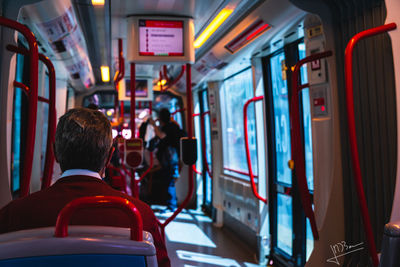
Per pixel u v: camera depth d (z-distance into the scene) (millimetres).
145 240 851
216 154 5711
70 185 1098
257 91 3896
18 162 3604
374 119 1950
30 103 1621
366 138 2018
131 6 2592
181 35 2826
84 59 4617
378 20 1888
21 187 1646
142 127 5945
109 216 1055
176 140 6164
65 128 1115
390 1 1675
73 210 809
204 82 5605
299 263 3404
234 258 4160
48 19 2777
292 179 3502
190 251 4414
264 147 4004
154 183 6719
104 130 1151
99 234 839
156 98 8344
